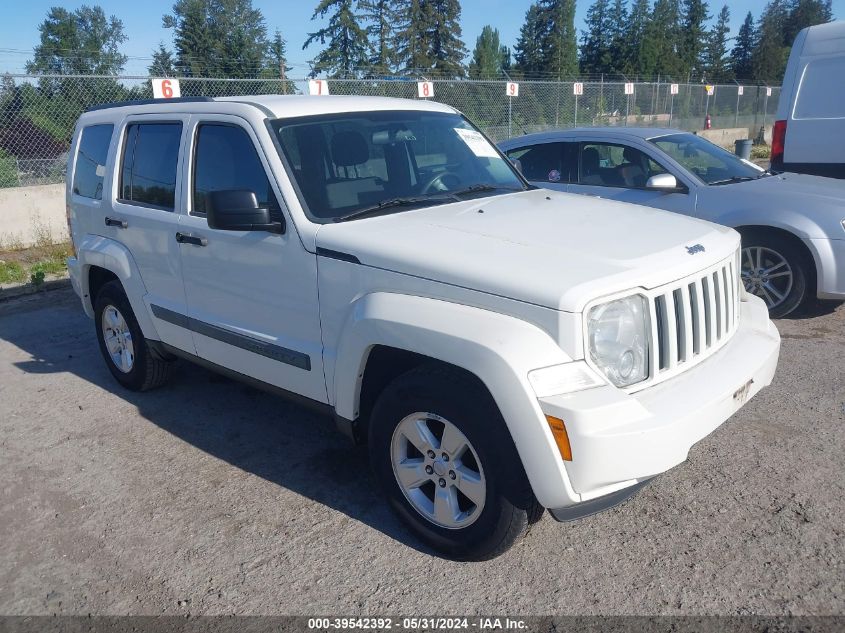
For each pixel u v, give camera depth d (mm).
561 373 2709
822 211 5871
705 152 6984
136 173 4793
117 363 5441
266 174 3764
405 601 3018
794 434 4219
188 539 3529
